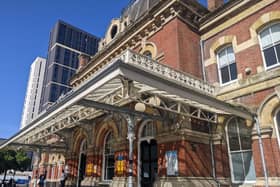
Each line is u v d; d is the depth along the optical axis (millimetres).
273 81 9805
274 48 10500
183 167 9484
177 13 12695
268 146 9344
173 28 12562
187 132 9992
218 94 11625
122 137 12758
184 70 11711
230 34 12203
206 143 10750
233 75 11727
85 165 16734
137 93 7719
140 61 8781
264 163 9102
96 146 15000
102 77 7113
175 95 7996
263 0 11188
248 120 10188
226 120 11203
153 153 11789
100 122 15172
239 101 10781
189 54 12430
